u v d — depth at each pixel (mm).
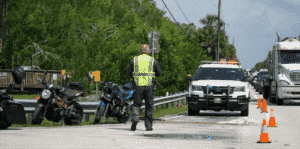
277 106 29922
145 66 12758
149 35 22984
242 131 14172
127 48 30672
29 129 13562
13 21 32500
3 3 31484
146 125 13289
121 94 15953
